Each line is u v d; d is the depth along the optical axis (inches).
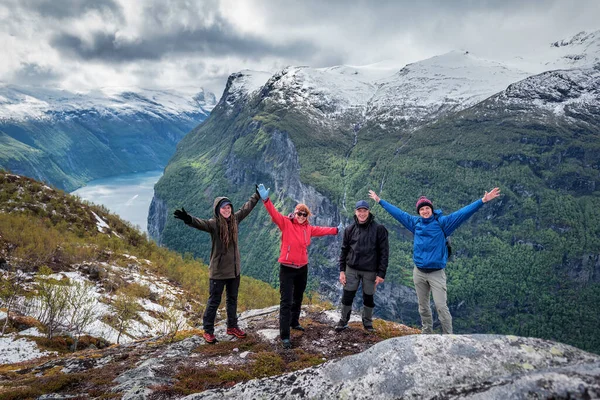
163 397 222.2
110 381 267.3
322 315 446.0
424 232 341.4
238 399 158.6
